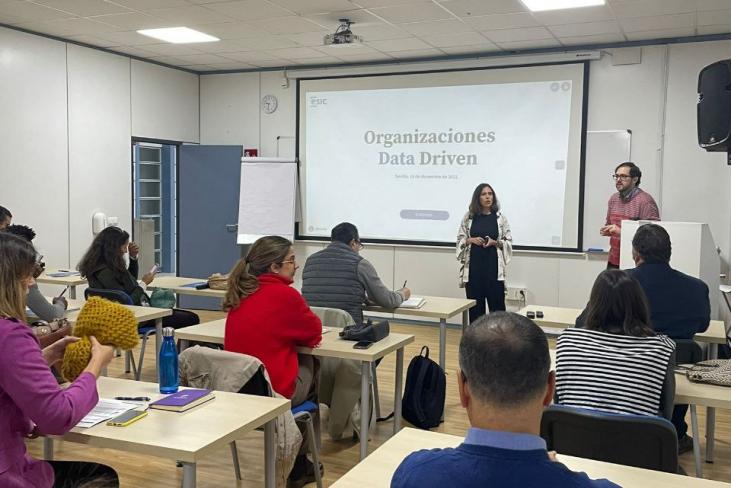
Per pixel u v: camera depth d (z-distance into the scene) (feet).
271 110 26.48
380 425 13.43
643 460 6.30
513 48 21.97
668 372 7.15
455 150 23.50
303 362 10.60
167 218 27.17
